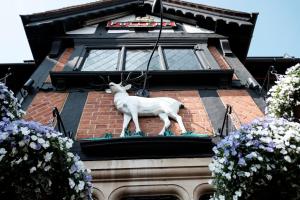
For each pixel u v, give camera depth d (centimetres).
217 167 321
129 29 829
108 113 539
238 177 311
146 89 600
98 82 606
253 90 606
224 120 492
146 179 412
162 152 444
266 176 303
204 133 503
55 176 296
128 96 552
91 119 524
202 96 586
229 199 309
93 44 750
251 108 555
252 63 816
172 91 598
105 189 402
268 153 317
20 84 789
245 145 323
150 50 744
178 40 763
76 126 508
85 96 581
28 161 289
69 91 594
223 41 757
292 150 315
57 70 661
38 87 597
